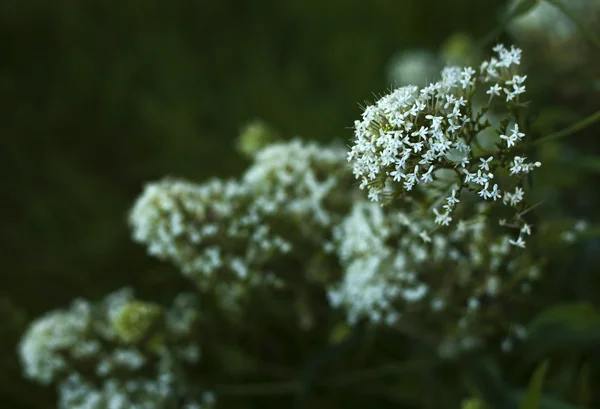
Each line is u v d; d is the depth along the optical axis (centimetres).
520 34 67
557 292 57
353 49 78
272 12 86
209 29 86
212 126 75
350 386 61
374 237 51
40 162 74
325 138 73
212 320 60
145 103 74
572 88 65
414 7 82
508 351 56
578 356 56
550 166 55
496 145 45
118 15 84
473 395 53
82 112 77
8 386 64
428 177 44
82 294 68
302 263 54
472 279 51
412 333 56
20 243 69
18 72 80
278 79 78
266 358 63
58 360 57
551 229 50
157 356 58
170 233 52
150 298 67
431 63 72
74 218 70
